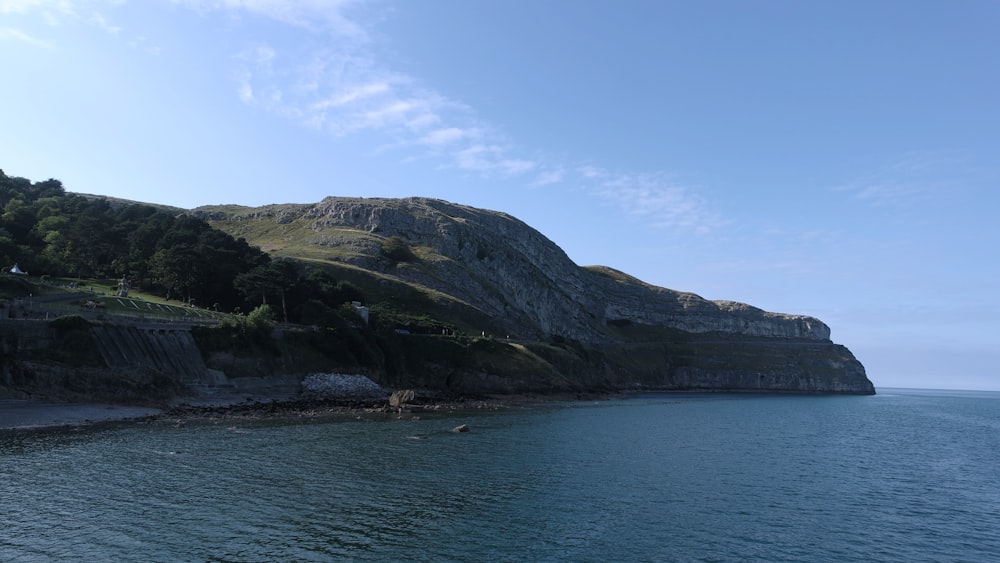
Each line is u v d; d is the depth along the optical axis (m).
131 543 29.14
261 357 96.31
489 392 131.88
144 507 34.75
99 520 32.12
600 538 33.78
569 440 69.06
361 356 114.69
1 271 93.38
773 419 116.94
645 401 157.88
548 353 169.75
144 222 150.25
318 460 49.94
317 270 149.25
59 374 67.69
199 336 89.69
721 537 35.12
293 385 97.81
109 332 77.06
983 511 44.12
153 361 80.19
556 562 29.81
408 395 98.88
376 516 35.56
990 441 91.25
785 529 37.34
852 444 80.81
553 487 44.91
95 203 163.00
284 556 28.56
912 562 32.62
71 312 78.75
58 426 59.47
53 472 41.22
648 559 30.95
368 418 80.56
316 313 118.44
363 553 29.64
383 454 53.94
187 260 116.00
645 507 40.69
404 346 129.50
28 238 129.50
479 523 35.31
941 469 62.25
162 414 70.81
